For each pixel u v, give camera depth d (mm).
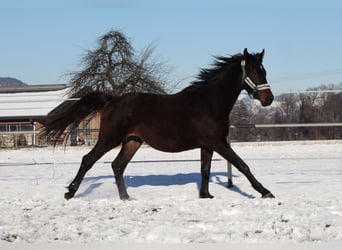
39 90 44844
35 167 14930
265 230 5418
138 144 8688
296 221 5863
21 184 10523
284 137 28500
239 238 5145
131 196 8773
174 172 12867
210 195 8461
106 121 8375
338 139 28797
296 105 28062
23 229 5723
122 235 5371
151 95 8430
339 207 6797
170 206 7016
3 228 5789
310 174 11984
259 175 11805
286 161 15992
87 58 38281
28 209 7094
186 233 5336
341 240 5070
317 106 27953
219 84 8062
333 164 14805
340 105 27891
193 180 10875
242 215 6305
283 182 10391
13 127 34000
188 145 8203
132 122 8305
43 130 8781
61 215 6555
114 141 8328
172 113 8141
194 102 8086
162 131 8180
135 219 6168
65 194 8414
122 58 37781
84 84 38000
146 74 37438
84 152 21031
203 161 8391
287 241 5027
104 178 11289
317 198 7762
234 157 7930
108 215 6477
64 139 8922
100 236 5352
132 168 14125
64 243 5105
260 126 9719
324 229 5395
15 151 22938
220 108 7984
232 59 8195
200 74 8336
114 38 37812
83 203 7609
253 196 8727
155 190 9461
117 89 37562
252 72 7980
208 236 5203
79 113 8539
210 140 7977
